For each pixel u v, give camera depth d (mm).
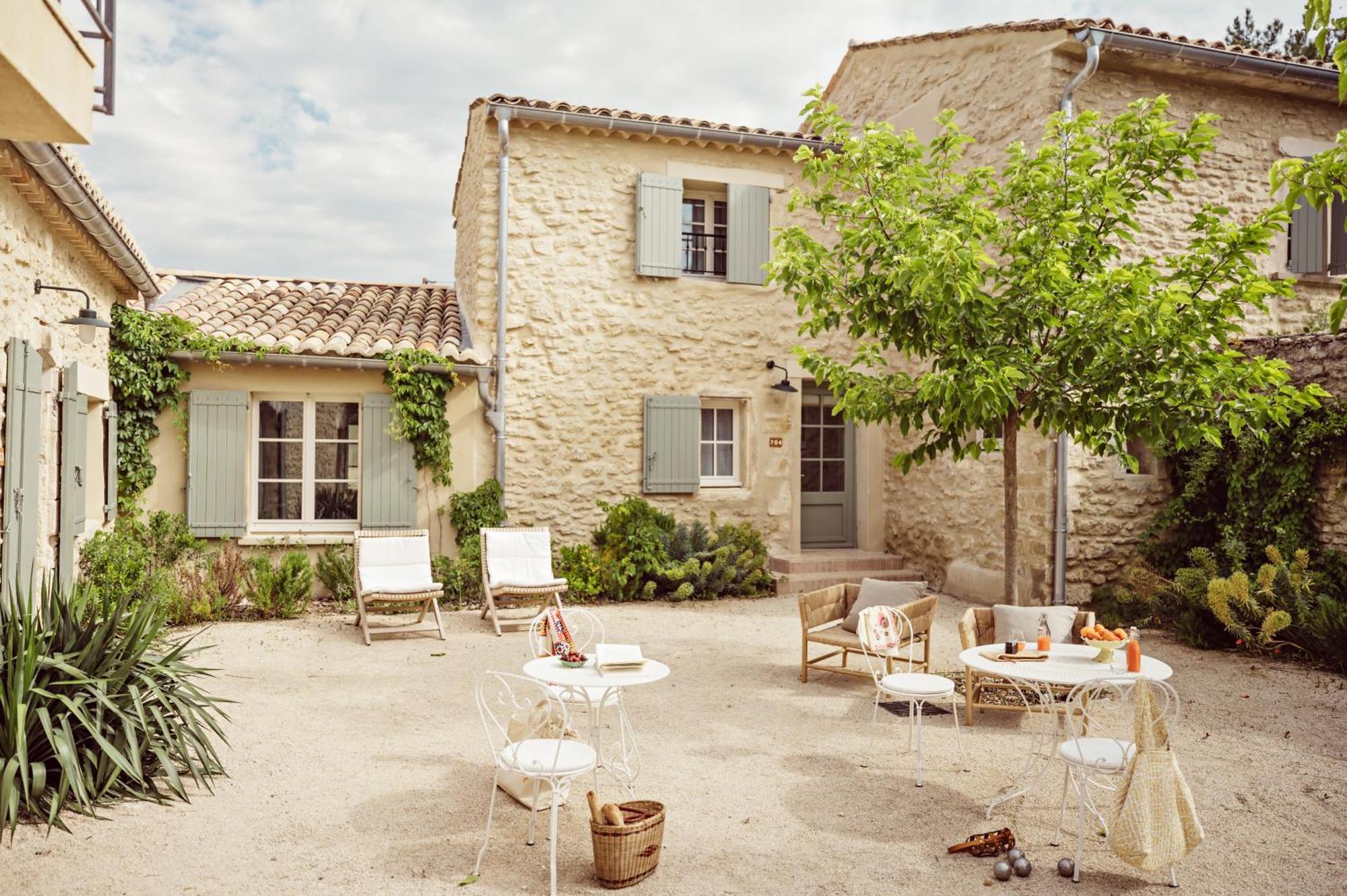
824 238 10898
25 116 3584
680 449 10297
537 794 3730
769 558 10664
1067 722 4352
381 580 7938
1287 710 5738
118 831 3691
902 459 6508
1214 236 5738
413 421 9219
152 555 8258
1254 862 3602
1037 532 8727
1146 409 5660
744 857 3592
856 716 5648
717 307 10539
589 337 10039
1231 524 8250
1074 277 5977
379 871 3404
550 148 9938
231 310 9891
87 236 6910
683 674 6699
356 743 5000
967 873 3477
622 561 9453
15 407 5605
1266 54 8852
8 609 4395
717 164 10523
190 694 4562
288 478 9281
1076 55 8617
